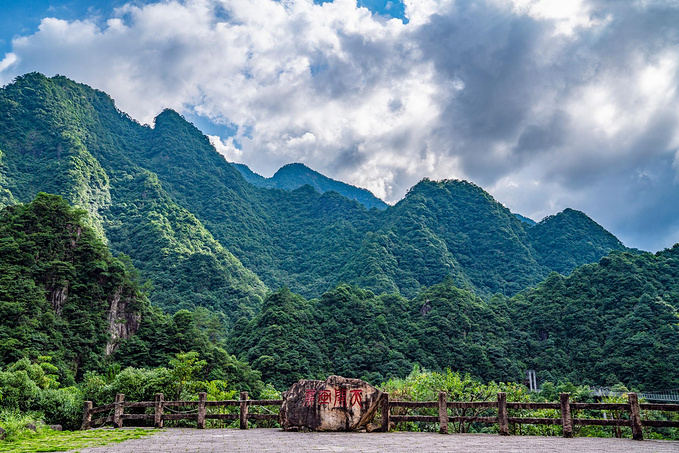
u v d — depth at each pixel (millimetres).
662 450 10781
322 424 15078
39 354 60281
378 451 10234
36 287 70188
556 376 107500
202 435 14062
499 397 14500
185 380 27484
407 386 31000
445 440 12578
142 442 12344
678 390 87250
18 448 11000
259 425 22156
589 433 28094
